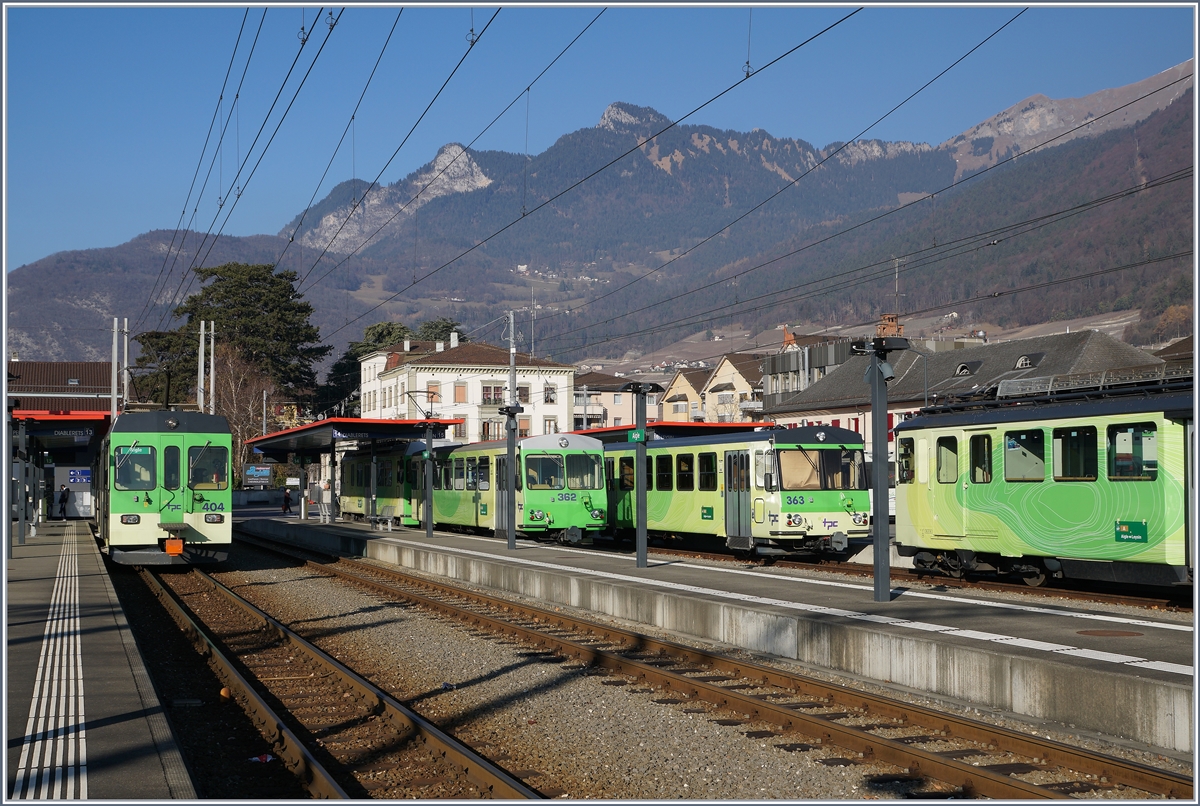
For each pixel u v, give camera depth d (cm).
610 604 1900
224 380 9031
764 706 1084
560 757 975
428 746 988
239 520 5866
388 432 4009
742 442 2655
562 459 3145
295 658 1516
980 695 1134
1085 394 1814
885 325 6838
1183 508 1606
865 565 2506
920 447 2189
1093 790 843
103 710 991
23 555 3028
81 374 9456
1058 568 1861
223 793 861
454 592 2267
